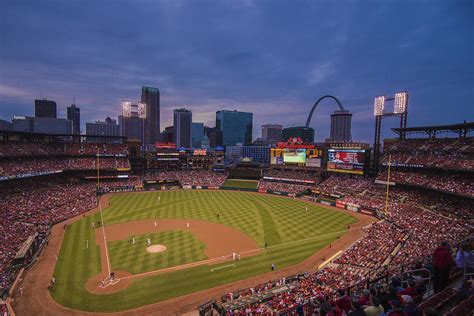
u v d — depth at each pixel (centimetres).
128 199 8756
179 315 2912
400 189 8012
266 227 6016
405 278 1582
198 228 5866
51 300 3133
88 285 3466
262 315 2544
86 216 6675
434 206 6406
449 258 1298
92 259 4219
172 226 5975
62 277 3650
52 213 6381
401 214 6256
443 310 1131
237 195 9869
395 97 9338
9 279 3441
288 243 5066
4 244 4356
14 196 6912
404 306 835
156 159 13812
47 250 4531
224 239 5219
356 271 3575
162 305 3081
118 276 3706
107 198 8788
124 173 11212
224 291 3384
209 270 3938
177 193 10088
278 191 10238
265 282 3591
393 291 1202
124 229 5703
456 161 6619
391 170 8512
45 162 9075
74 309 2984
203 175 12681
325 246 4925
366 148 9662
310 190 9938
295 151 11412
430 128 8100
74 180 9919
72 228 5722
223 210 7531
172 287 3459
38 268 3891
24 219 5719
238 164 13275
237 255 4416
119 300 3159
